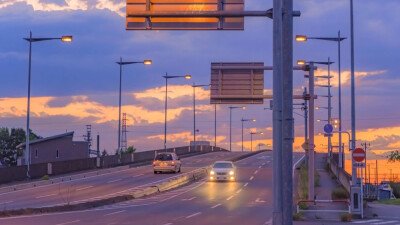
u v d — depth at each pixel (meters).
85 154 88.69
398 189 62.06
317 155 98.69
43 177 53.88
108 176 60.72
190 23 15.29
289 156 12.78
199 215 29.52
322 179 55.75
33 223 25.00
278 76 12.40
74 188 47.47
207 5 15.14
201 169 64.31
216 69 25.80
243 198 40.56
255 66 25.64
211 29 15.18
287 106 12.89
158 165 63.50
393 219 29.34
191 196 42.28
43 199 39.00
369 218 29.84
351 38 39.31
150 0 15.23
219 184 53.28
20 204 35.75
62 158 84.00
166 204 36.28
